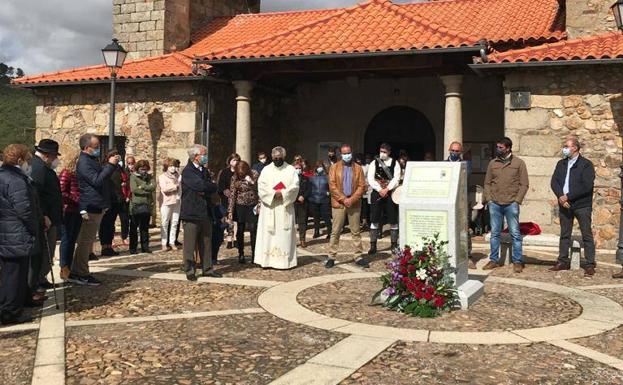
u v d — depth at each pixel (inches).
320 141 632.4
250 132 538.0
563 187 305.4
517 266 309.9
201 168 284.4
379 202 367.6
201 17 679.1
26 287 205.0
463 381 145.6
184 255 279.0
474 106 564.4
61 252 271.9
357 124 620.4
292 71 490.0
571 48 410.6
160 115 538.9
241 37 634.2
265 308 220.7
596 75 400.2
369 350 168.1
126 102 552.1
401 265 218.8
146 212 377.7
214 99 542.9
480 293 242.4
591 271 295.7
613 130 395.9
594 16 451.8
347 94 623.5
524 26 511.8
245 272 304.0
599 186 399.9
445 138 447.5
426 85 595.5
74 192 273.6
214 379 145.8
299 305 225.9
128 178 403.2
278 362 158.7
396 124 613.6
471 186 486.9
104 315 212.5
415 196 233.3
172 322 201.0
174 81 528.7
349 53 441.4
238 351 168.1
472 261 327.6
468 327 195.3
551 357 164.4
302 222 412.2
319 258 353.7
